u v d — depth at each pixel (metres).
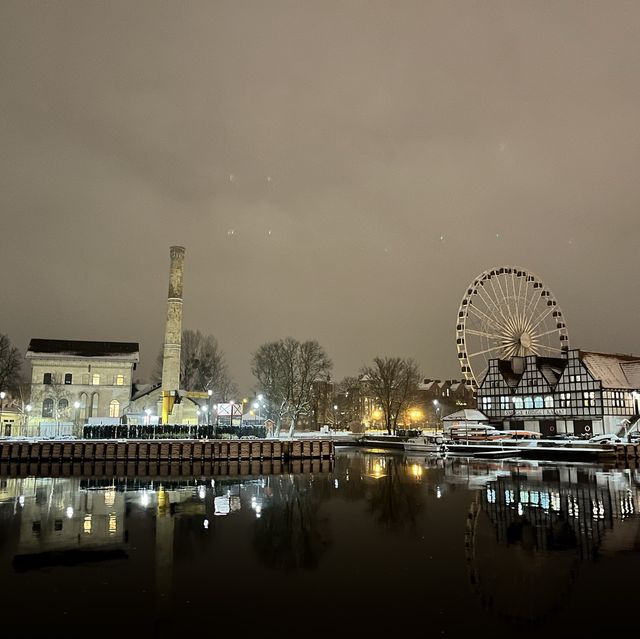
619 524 29.81
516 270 108.44
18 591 19.47
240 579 20.94
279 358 106.50
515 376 105.06
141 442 71.25
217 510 35.09
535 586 19.95
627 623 16.75
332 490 44.34
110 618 17.17
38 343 104.69
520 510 34.28
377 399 144.75
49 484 48.78
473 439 86.62
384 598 18.92
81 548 25.27
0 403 104.38
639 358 105.50
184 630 16.34
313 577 21.19
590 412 91.38
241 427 81.94
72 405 101.38
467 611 17.73
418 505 36.56
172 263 96.62
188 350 118.06
